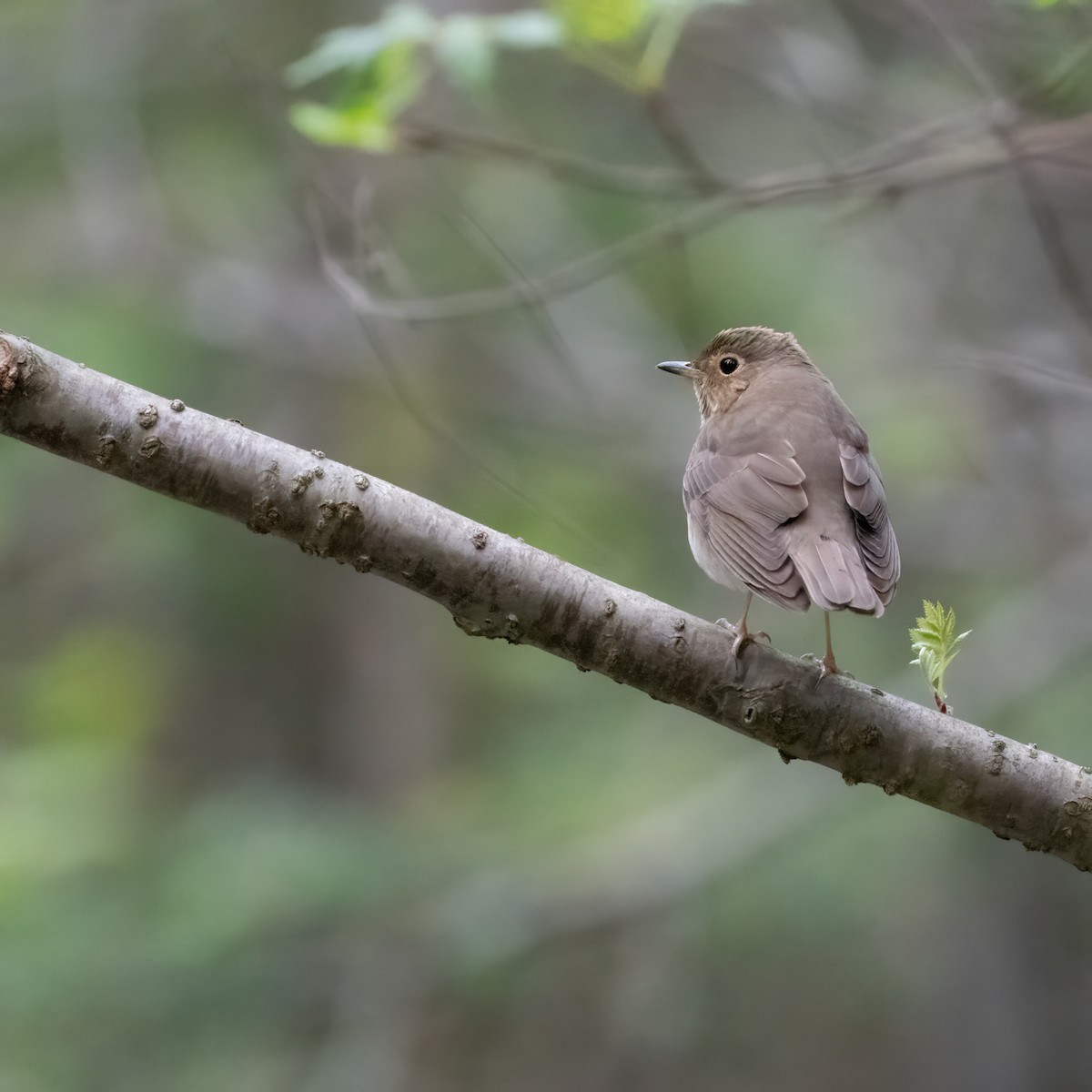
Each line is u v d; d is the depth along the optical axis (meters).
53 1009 11.64
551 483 14.07
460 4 14.33
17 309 15.52
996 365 10.28
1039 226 9.48
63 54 16.06
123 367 15.19
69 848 12.91
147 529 17.17
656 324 14.82
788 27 11.18
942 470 14.87
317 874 12.73
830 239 13.06
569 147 13.82
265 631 17.80
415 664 17.88
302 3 15.48
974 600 15.16
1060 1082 16.89
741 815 14.60
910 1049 16.73
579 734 16.83
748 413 7.61
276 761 17.77
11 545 18.00
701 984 15.66
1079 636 13.63
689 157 8.43
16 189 16.38
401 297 10.98
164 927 12.27
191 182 16.36
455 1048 14.60
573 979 15.43
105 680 18.05
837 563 6.28
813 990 16.48
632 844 14.38
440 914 13.04
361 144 8.27
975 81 9.15
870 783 5.70
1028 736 14.84
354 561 5.54
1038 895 17.03
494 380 14.63
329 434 16.34
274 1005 12.20
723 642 5.69
